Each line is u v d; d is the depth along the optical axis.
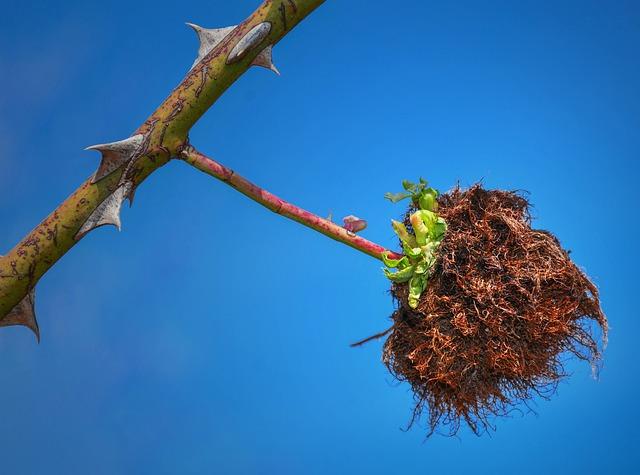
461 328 2.78
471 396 2.92
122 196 2.40
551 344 2.93
